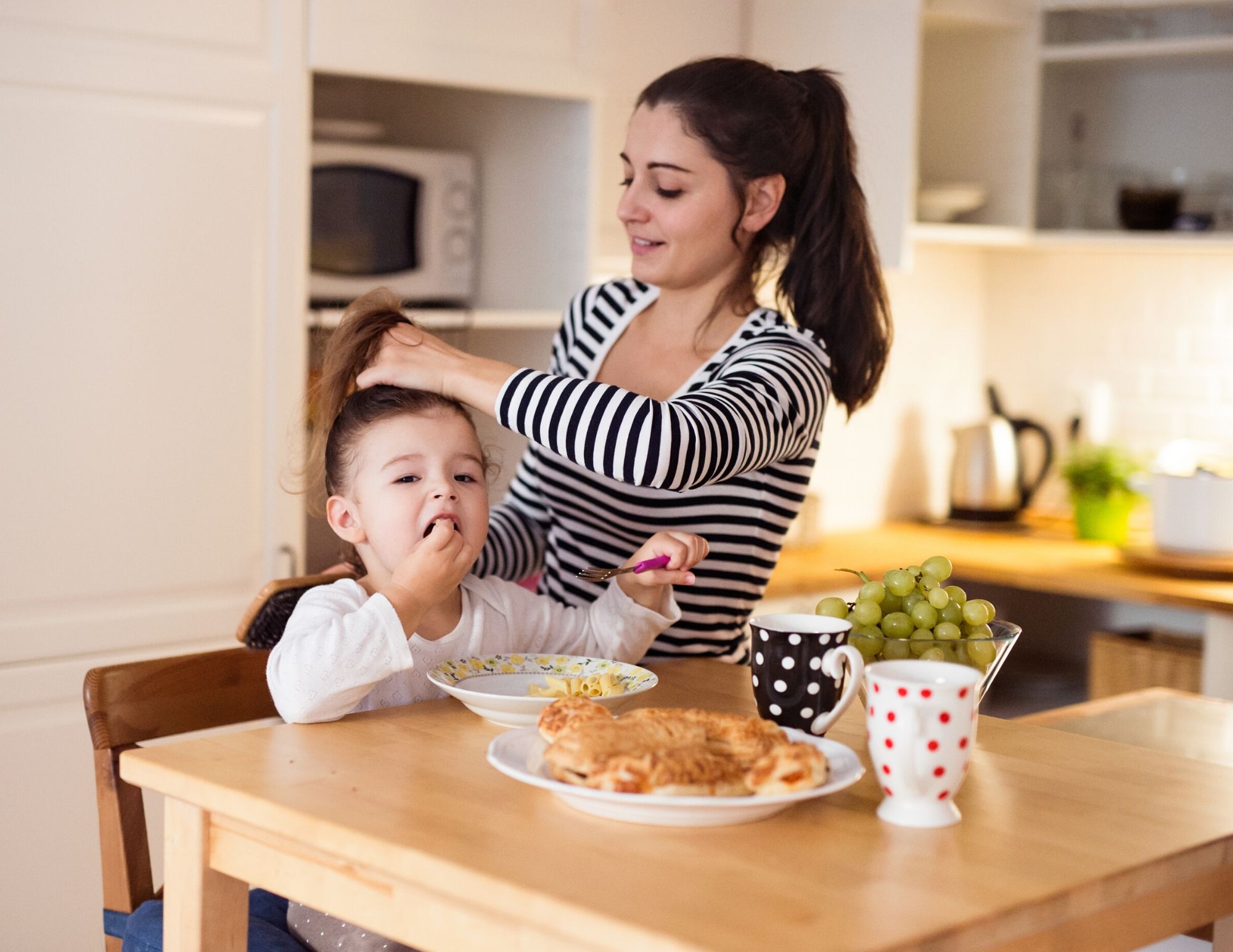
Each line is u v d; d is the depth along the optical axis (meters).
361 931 1.25
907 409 3.69
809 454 1.57
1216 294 3.39
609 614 1.44
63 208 2.04
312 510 1.50
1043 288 3.72
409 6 2.37
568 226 2.69
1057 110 3.46
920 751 0.95
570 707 1.04
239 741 1.13
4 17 1.96
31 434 2.04
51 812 2.10
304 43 2.26
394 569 1.36
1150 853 0.93
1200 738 1.66
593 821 0.95
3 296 2.00
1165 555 2.96
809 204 1.59
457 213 2.65
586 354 1.68
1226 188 3.24
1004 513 3.58
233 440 2.24
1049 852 0.92
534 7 2.55
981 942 0.81
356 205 2.50
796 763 0.94
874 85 2.99
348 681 1.18
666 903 0.81
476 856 0.87
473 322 2.54
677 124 1.51
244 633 1.48
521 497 1.76
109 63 2.06
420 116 2.87
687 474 1.26
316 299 2.46
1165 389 3.49
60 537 2.07
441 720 1.21
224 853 1.06
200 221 2.18
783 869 0.87
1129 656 2.98
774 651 1.13
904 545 3.33
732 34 3.17
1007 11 3.21
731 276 1.59
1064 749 1.20
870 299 1.62
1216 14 3.05
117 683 1.39
